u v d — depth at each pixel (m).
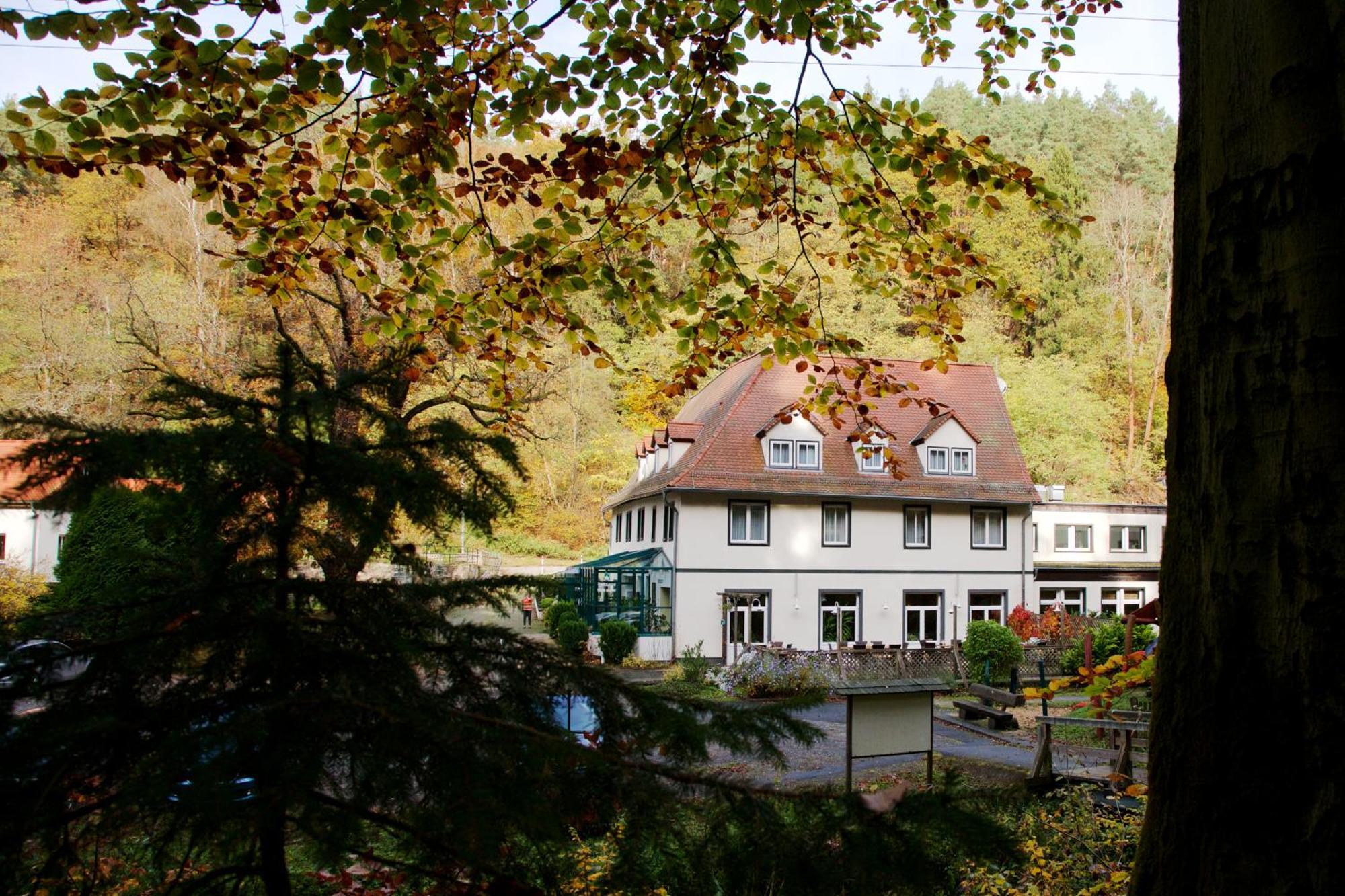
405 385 2.31
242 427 1.79
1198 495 2.59
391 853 1.80
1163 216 50.00
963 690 20.30
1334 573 2.22
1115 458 46.72
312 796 1.54
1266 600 2.34
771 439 25.84
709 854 1.73
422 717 1.61
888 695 9.13
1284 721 2.28
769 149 6.25
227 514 1.76
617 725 2.02
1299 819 2.22
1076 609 28.59
